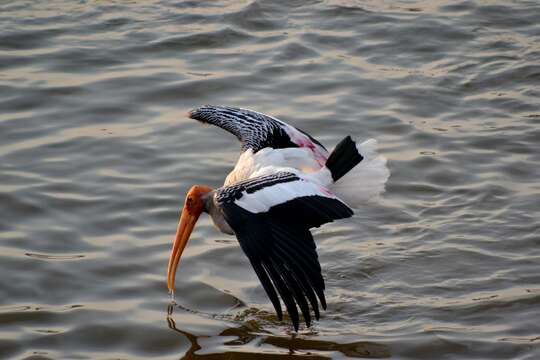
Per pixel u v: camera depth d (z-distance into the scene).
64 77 18.55
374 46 20.03
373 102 17.69
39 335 11.54
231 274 12.91
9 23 20.75
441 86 18.34
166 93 17.98
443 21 21.09
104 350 11.34
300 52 19.66
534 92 18.20
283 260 9.50
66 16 21.25
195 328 11.73
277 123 12.36
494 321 11.77
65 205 14.41
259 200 9.74
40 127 16.75
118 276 12.80
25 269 12.83
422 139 16.44
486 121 17.12
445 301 12.25
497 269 12.88
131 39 20.20
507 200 14.56
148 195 14.70
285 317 11.97
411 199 14.73
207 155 15.94
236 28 20.66
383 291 12.51
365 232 13.88
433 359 11.05
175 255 12.14
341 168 10.76
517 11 21.66
